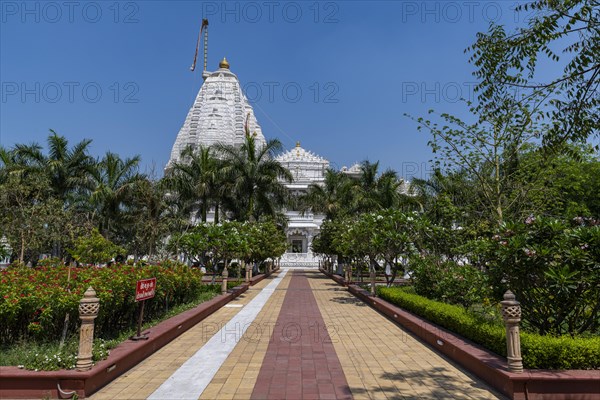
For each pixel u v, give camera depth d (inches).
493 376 246.5
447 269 507.5
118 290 340.5
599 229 268.7
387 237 625.9
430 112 534.3
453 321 350.0
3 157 1091.9
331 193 1360.7
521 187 522.0
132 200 1115.3
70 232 765.9
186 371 279.3
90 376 229.9
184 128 2488.9
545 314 295.9
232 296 697.0
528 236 290.0
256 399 227.9
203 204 1168.8
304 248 2324.1
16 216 759.1
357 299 726.5
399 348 350.3
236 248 716.0
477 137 512.7
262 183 1171.9
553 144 264.4
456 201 668.1
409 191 1165.7
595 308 282.7
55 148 1136.8
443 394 237.0
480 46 290.5
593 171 813.2
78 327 315.6
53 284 323.9
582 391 223.6
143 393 236.1
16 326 304.0
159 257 793.6
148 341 317.7
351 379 264.4
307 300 705.6
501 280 311.0
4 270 410.3
